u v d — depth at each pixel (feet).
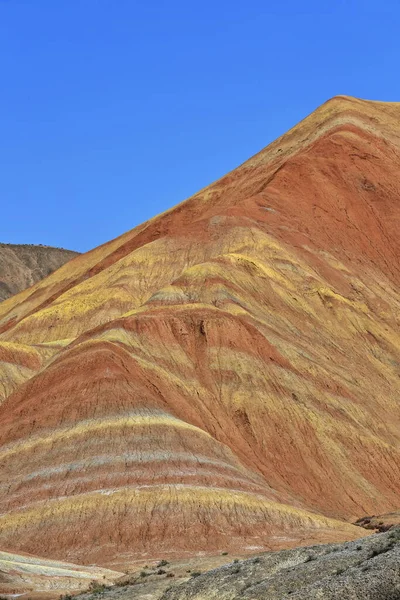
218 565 157.07
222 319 314.35
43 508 216.54
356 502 264.52
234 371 296.92
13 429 249.34
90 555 201.36
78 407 248.73
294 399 294.25
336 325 368.27
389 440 303.68
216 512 213.05
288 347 324.19
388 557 91.66
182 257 424.87
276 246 403.95
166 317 313.53
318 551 111.75
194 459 234.17
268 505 220.43
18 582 150.30
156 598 123.03
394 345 374.22
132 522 208.95
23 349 379.55
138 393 254.47
